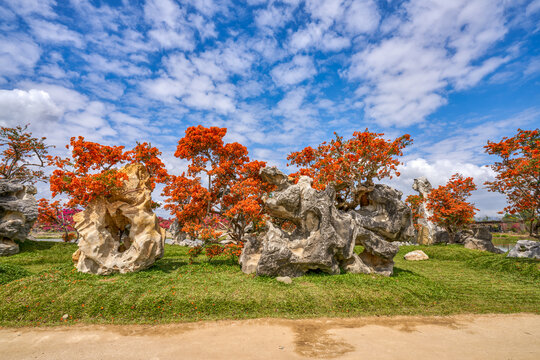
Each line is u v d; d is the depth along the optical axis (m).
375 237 18.98
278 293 13.45
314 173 23.83
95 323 10.68
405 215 19.30
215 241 20.59
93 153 19.89
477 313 12.66
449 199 37.16
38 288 12.87
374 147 20.59
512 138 22.33
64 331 9.98
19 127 30.48
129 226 18.70
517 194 22.77
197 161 22.33
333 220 17.94
